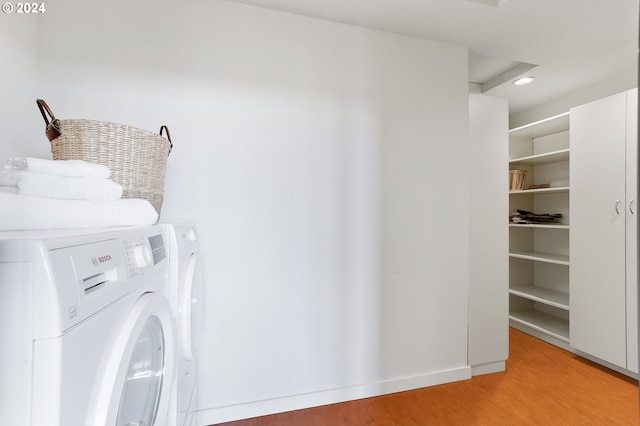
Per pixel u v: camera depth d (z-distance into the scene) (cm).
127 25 157
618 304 216
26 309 37
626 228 212
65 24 150
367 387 190
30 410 37
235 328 170
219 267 168
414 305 202
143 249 71
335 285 186
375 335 193
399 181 199
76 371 42
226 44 169
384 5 171
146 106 159
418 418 169
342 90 188
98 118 153
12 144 132
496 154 227
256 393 172
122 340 54
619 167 216
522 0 163
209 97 167
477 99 223
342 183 188
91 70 152
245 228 172
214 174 168
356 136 191
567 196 297
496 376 216
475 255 220
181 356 110
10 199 56
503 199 229
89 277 47
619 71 243
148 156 116
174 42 162
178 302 104
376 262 194
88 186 78
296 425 163
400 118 199
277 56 177
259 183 174
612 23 182
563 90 278
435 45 206
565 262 254
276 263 177
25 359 37
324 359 184
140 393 75
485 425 163
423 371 203
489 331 221
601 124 227
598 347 228
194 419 143
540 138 325
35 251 38
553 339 270
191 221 150
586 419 168
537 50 213
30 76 142
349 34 189
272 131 176
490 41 204
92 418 46
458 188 212
